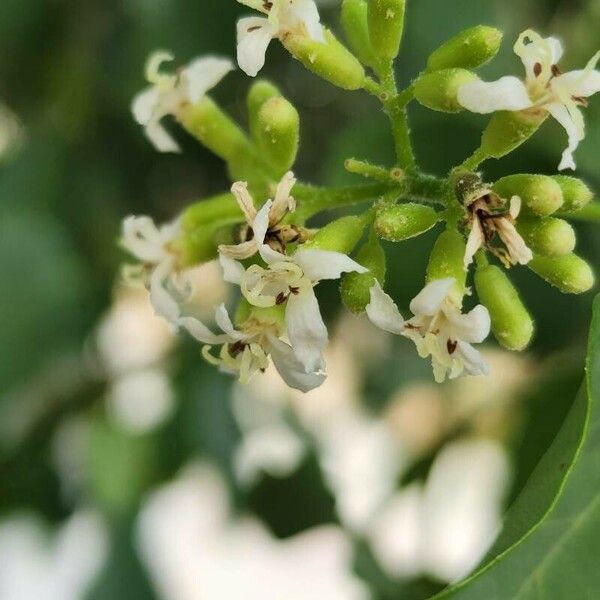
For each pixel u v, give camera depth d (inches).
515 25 10.4
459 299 7.6
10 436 11.7
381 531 10.8
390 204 7.8
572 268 7.8
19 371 10.4
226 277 7.5
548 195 7.6
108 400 12.1
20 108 11.5
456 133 9.3
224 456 11.3
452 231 7.7
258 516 11.1
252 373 7.8
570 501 7.6
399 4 7.9
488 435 11.1
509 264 7.6
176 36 10.6
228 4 10.5
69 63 11.2
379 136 9.5
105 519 11.9
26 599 16.2
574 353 9.7
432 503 10.6
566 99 7.6
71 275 10.5
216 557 20.8
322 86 11.8
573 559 7.5
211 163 11.6
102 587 11.6
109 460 11.9
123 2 10.8
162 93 8.4
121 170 11.5
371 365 13.5
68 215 11.2
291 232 7.7
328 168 9.5
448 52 7.9
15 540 14.1
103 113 11.3
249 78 11.0
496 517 11.2
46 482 12.0
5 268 10.4
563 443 7.3
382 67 8.0
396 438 14.3
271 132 8.0
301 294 7.5
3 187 11.0
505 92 7.5
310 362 7.5
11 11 10.9
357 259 7.8
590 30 10.2
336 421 15.0
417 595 10.3
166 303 8.2
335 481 11.7
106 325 12.0
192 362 11.5
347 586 20.5
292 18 7.8
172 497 20.9
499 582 7.5
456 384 12.9
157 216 11.9
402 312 9.3
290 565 21.0
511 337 7.8
